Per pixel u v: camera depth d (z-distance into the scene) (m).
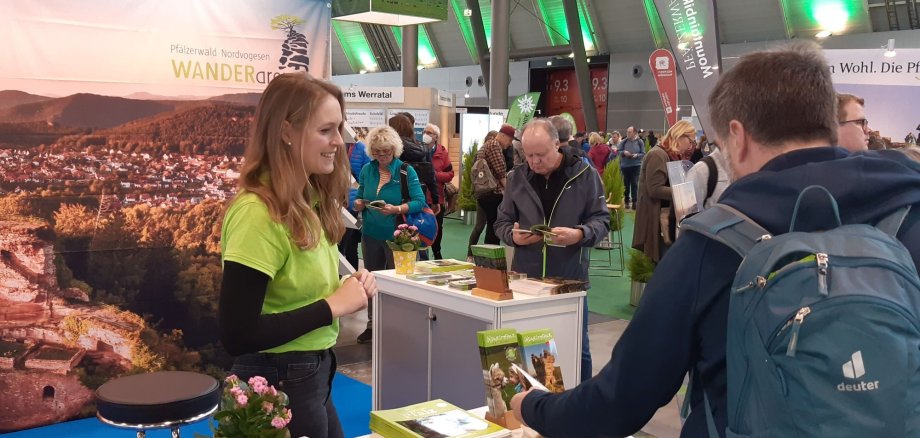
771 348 0.92
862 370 0.86
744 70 1.12
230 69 3.95
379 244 4.80
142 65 3.68
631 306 6.32
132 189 3.71
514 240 3.31
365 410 3.87
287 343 1.74
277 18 4.08
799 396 0.89
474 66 24.06
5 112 3.35
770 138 1.08
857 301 0.89
